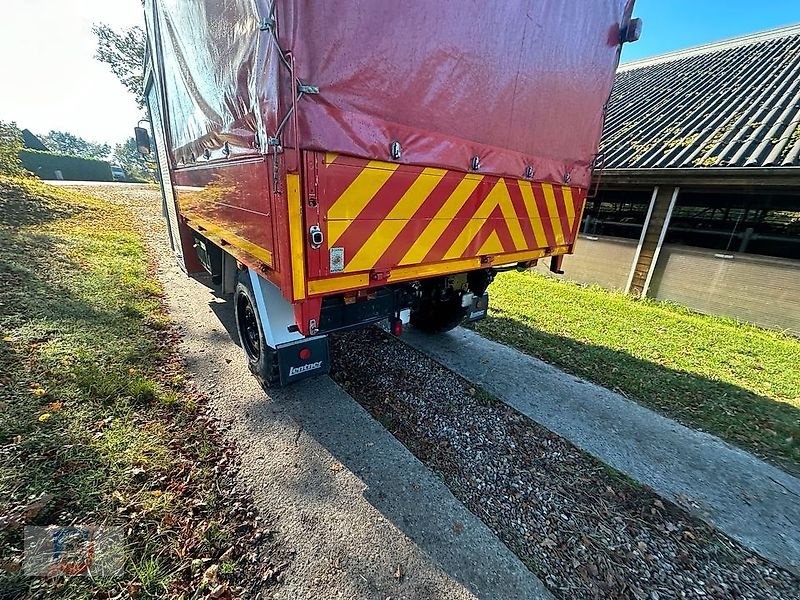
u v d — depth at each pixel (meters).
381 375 3.42
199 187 3.29
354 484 2.17
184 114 3.31
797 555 1.92
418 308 3.58
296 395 3.00
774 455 2.69
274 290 2.55
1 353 2.81
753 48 9.40
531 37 2.39
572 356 4.09
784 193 5.31
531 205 2.89
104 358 3.03
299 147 1.58
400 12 1.75
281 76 1.49
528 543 1.89
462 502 2.10
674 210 6.50
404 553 1.78
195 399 2.81
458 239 2.43
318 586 1.62
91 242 6.61
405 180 2.01
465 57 2.08
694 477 2.42
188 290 5.15
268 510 1.96
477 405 3.04
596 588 1.69
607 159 7.08
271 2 1.42
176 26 2.99
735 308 5.93
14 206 8.03
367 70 1.71
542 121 2.71
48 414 2.29
